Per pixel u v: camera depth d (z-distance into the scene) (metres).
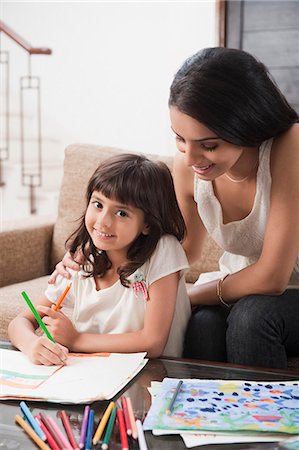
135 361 1.36
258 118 1.34
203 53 1.36
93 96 4.10
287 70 3.41
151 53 3.84
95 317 1.59
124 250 1.56
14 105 4.50
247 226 1.60
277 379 1.29
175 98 1.31
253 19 3.44
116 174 1.48
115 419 1.11
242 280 1.57
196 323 1.61
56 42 4.16
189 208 1.71
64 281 1.62
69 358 1.39
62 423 1.11
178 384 1.22
